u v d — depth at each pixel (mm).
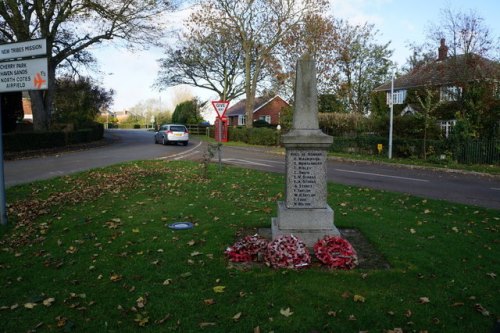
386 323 3785
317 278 4707
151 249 5824
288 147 5844
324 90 32969
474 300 4250
